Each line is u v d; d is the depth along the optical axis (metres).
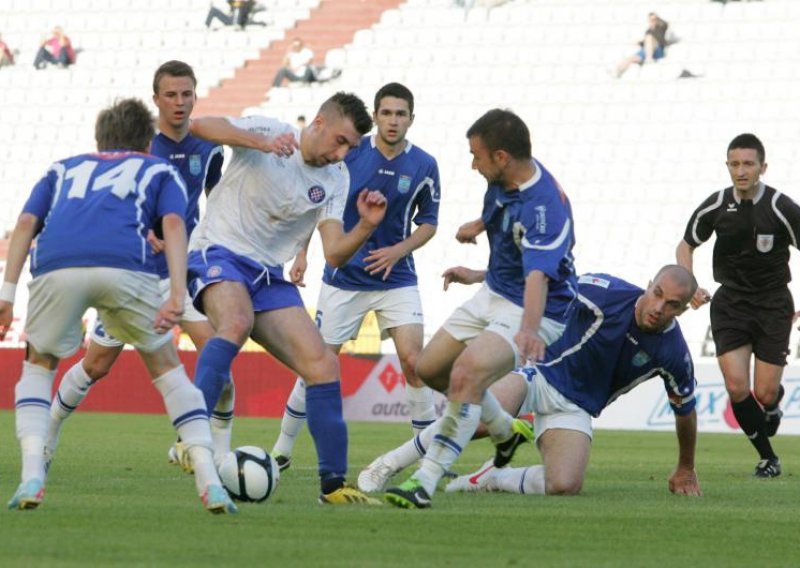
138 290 19.84
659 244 83.19
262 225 23.80
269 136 23.64
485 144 22.20
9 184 98.88
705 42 93.44
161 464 34.97
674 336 28.00
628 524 21.58
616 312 27.80
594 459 42.34
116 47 107.38
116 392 74.38
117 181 19.95
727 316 37.62
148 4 109.31
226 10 107.31
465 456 43.31
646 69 93.25
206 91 101.44
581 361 28.12
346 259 24.31
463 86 96.38
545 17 98.81
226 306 22.92
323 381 23.09
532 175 22.39
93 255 19.53
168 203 20.05
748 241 37.31
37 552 16.50
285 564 15.95
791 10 93.69
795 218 36.91
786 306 37.66
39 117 103.38
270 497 24.67
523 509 23.69
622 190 86.81
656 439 56.22
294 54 100.69
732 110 89.44
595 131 90.81
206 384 22.28
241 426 59.25
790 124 87.50
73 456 37.97
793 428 63.56
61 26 109.69
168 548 17.06
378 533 19.25
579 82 94.00
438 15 101.50
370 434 55.25
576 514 22.97
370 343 72.31
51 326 20.00
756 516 23.58
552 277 22.00
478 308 24.05
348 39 102.31
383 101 33.66
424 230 33.91
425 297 82.00
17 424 20.81
